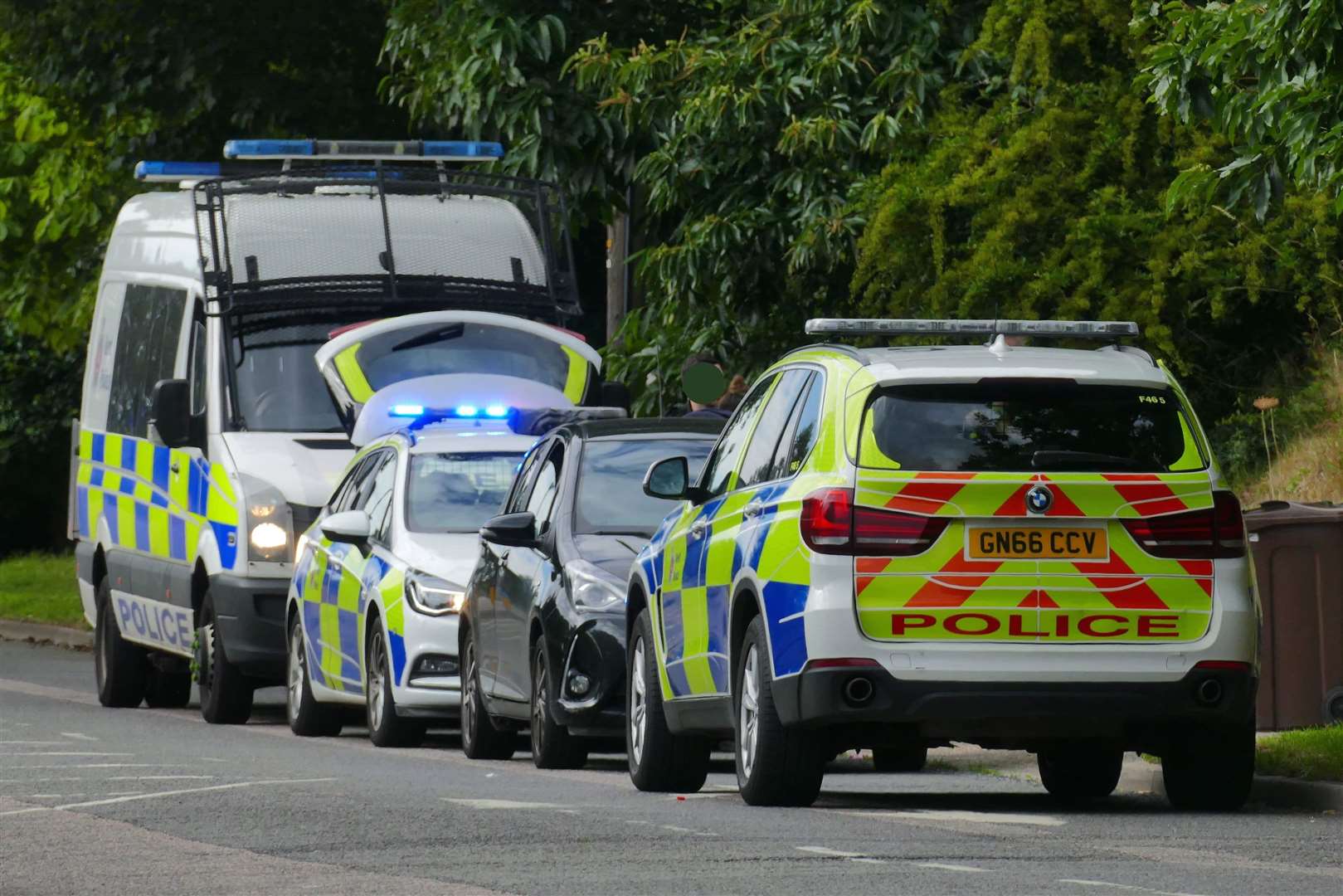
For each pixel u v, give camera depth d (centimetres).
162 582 6881
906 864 2983
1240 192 4825
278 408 6656
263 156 7444
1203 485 3616
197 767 4584
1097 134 6894
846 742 3688
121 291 7681
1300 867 3025
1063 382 3638
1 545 15438
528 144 8325
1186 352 6950
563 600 4684
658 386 8231
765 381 4122
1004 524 3562
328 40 11038
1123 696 3550
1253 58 4616
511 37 8175
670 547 4253
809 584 3569
